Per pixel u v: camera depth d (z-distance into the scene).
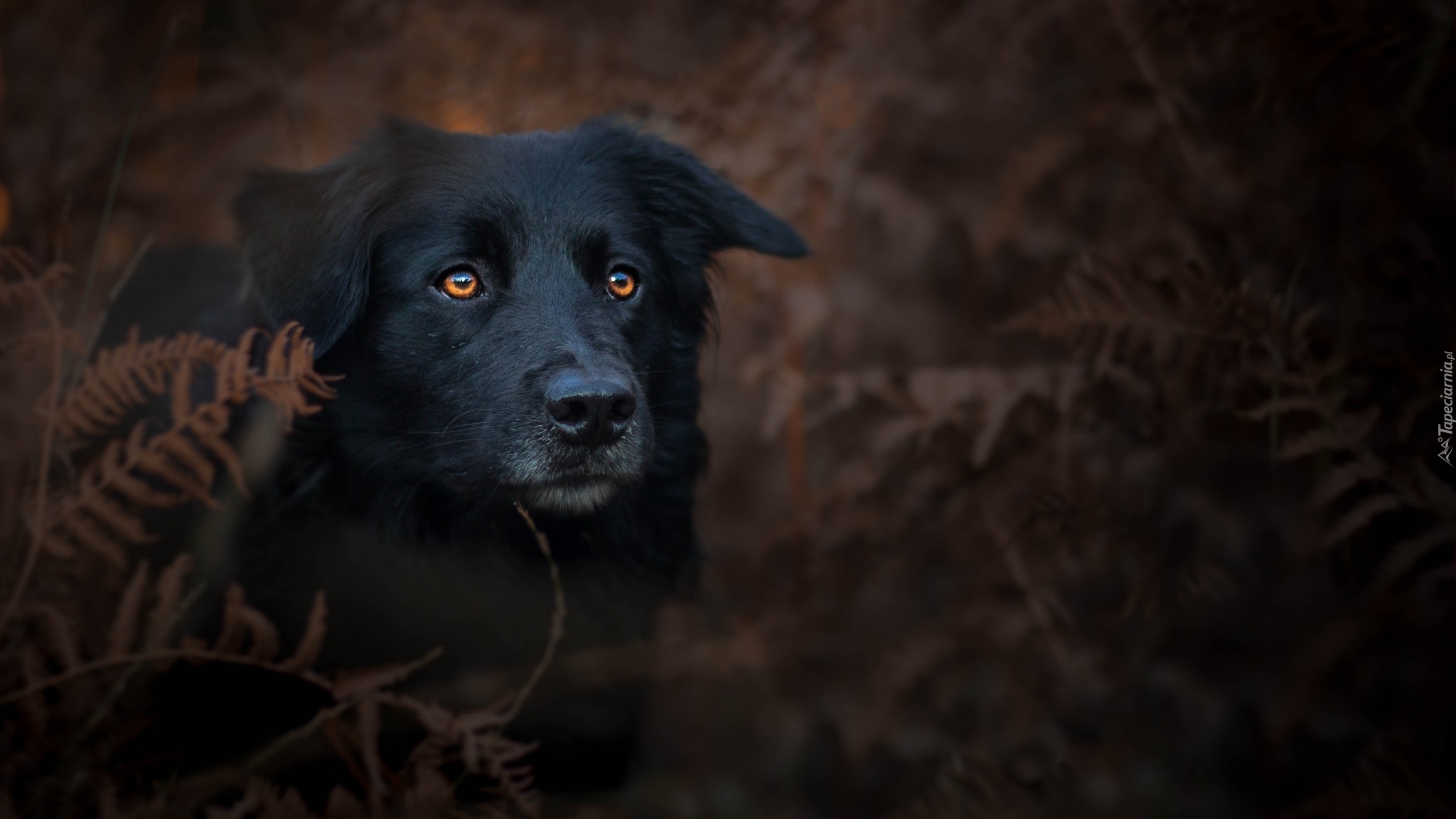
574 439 2.70
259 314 2.98
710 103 3.92
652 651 3.08
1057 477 3.06
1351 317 2.52
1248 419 2.74
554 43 4.11
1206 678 2.71
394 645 2.91
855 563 3.48
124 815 1.76
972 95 3.72
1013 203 3.33
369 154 3.04
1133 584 2.85
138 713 1.91
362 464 2.97
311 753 2.31
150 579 2.55
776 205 3.90
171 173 4.19
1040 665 2.90
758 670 3.06
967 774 2.57
